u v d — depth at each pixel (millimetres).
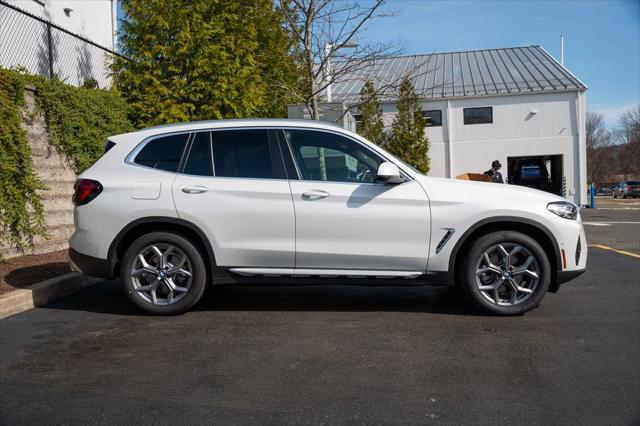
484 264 5277
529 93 27406
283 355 4266
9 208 7441
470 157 28203
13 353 4395
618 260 8852
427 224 5215
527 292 5246
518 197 5289
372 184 5293
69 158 9359
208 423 3178
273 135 5484
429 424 3156
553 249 5285
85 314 5551
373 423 3168
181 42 10906
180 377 3852
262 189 5273
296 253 5250
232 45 11289
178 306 5340
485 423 3166
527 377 3822
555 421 3188
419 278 5297
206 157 5453
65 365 4113
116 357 4270
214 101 11188
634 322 5125
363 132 22906
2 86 7566
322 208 5227
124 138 5613
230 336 4750
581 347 4422
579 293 6359
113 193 5363
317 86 12562
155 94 11078
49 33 10898
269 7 12430
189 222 5270
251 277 5352
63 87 9070
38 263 7496
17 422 3215
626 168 74000
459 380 3773
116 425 3168
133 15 11312
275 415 3271
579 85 27078
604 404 3402
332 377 3830
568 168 27406
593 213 23016
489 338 4656
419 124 25406
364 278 5309
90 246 5375
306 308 5711
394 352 4320
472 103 28062
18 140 7551
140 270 5352
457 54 33594
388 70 25469
